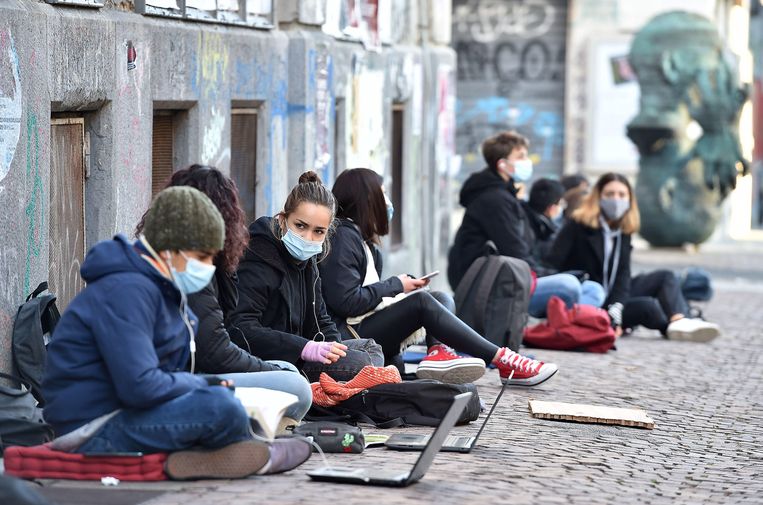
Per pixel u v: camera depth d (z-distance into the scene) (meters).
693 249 51.62
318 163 26.70
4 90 15.20
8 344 15.39
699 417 18.94
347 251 17.72
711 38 49.78
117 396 12.12
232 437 12.29
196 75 21.09
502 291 21.69
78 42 16.97
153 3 19.77
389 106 32.25
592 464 14.95
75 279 17.88
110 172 18.16
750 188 65.62
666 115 49.47
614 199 26.31
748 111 62.19
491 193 24.47
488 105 57.06
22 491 9.57
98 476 12.20
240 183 23.84
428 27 37.28
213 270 12.04
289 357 15.70
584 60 54.94
